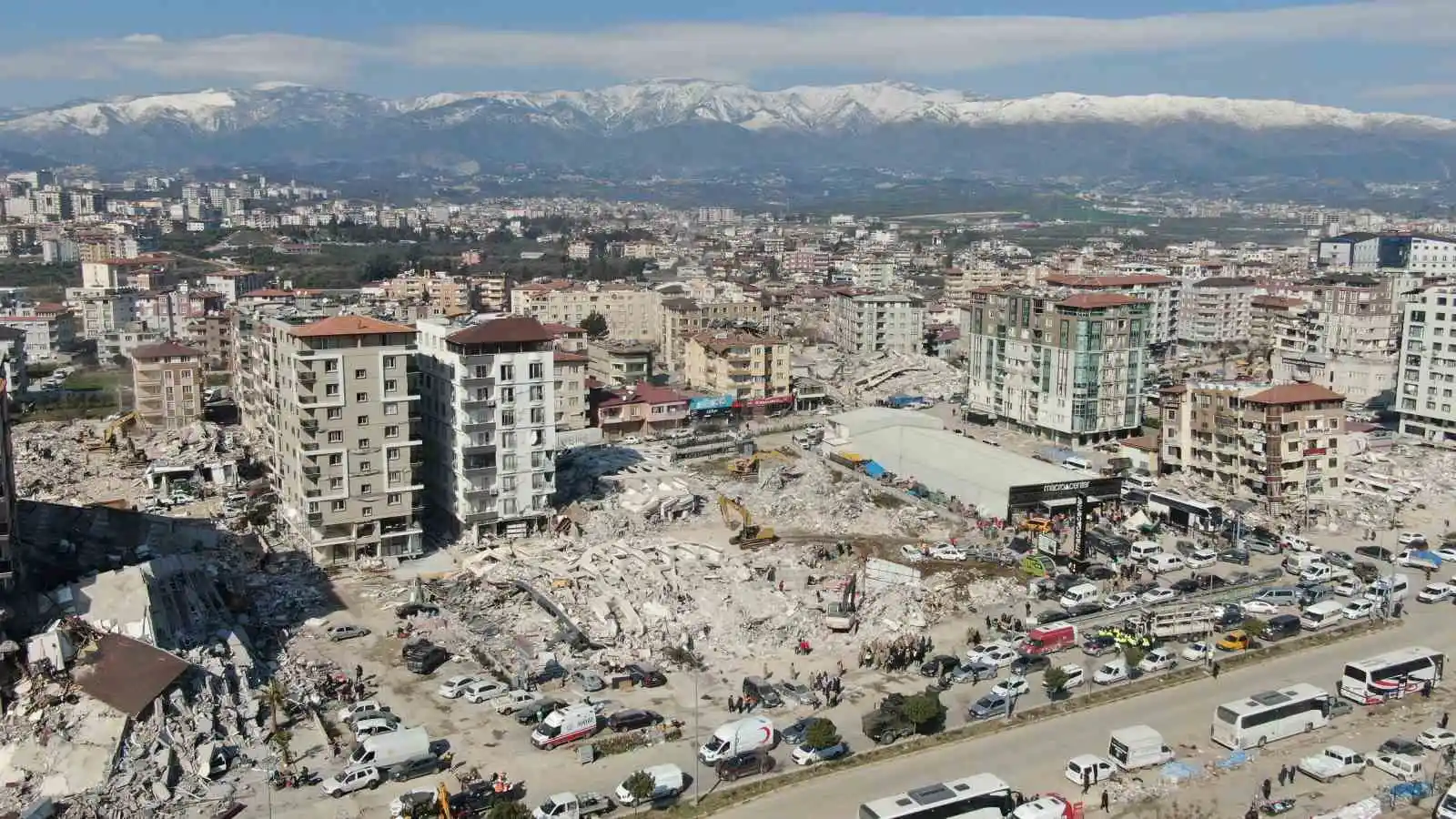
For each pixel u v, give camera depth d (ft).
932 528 563.89
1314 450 603.26
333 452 492.95
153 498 574.15
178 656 356.38
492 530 538.88
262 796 303.07
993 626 431.84
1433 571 502.38
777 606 437.58
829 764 325.42
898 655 395.96
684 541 534.78
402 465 508.94
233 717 336.29
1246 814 299.99
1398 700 374.84
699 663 396.37
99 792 294.25
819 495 601.21
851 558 508.12
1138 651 392.27
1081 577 485.56
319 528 494.18
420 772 317.42
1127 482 638.94
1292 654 409.69
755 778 317.83
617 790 303.89
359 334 490.49
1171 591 468.34
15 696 321.73
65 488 593.01
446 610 444.14
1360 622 440.86
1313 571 490.49
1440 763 327.88
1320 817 295.28
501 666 391.04
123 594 372.99
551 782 313.94
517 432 534.78
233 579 463.42
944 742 340.18
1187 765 325.42
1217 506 569.64
